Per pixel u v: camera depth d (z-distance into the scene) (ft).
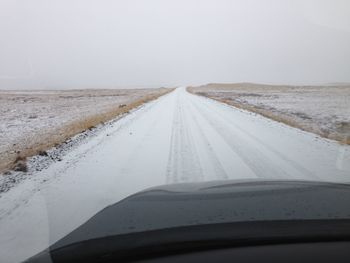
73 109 105.91
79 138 44.01
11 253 13.14
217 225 8.50
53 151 35.68
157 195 11.99
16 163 29.43
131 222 9.04
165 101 126.41
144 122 59.82
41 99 185.16
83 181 24.21
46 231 15.31
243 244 7.70
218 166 28.09
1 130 58.70
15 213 17.85
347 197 11.13
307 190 12.15
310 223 8.55
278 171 26.53
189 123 57.62
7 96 230.07
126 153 33.88
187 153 33.35
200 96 173.17
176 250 7.54
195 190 12.58
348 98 148.46
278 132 47.50
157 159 30.94
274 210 9.67
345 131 50.16
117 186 22.85
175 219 9.09
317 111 85.40
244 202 10.59
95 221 9.89
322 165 28.60
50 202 19.60
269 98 153.48
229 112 78.64
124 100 152.15
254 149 35.32
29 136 49.26
